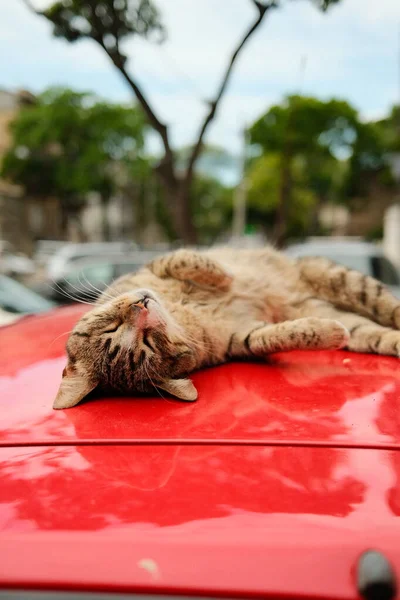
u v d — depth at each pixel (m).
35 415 0.33
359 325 0.56
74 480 0.24
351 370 0.41
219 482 0.24
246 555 0.19
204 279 0.59
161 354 0.46
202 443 0.28
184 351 0.48
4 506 0.23
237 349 0.52
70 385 0.37
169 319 0.51
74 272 2.08
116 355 0.45
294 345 0.48
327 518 0.21
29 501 0.23
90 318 0.50
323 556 0.19
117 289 0.60
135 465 0.26
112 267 2.13
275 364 0.46
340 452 0.26
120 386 0.44
